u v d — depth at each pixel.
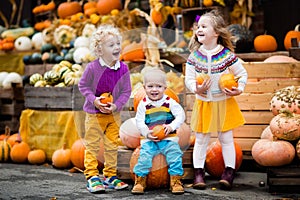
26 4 8.88
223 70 4.44
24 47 7.42
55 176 5.18
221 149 4.75
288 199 4.08
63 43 6.96
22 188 4.62
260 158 4.37
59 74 6.12
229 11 6.55
